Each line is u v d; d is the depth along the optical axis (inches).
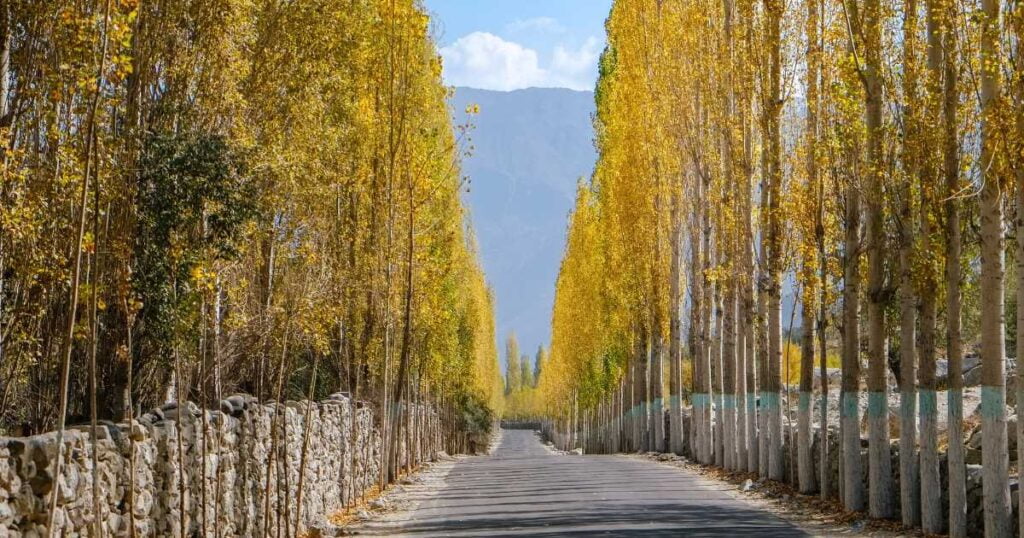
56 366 587.5
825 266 852.0
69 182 423.5
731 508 836.6
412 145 1226.6
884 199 743.1
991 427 583.8
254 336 762.2
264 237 635.5
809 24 864.9
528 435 6678.2
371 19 1002.1
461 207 1786.4
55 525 350.0
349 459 1063.0
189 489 520.1
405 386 1691.7
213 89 642.8
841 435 823.7
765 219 1036.5
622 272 1882.4
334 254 804.0
